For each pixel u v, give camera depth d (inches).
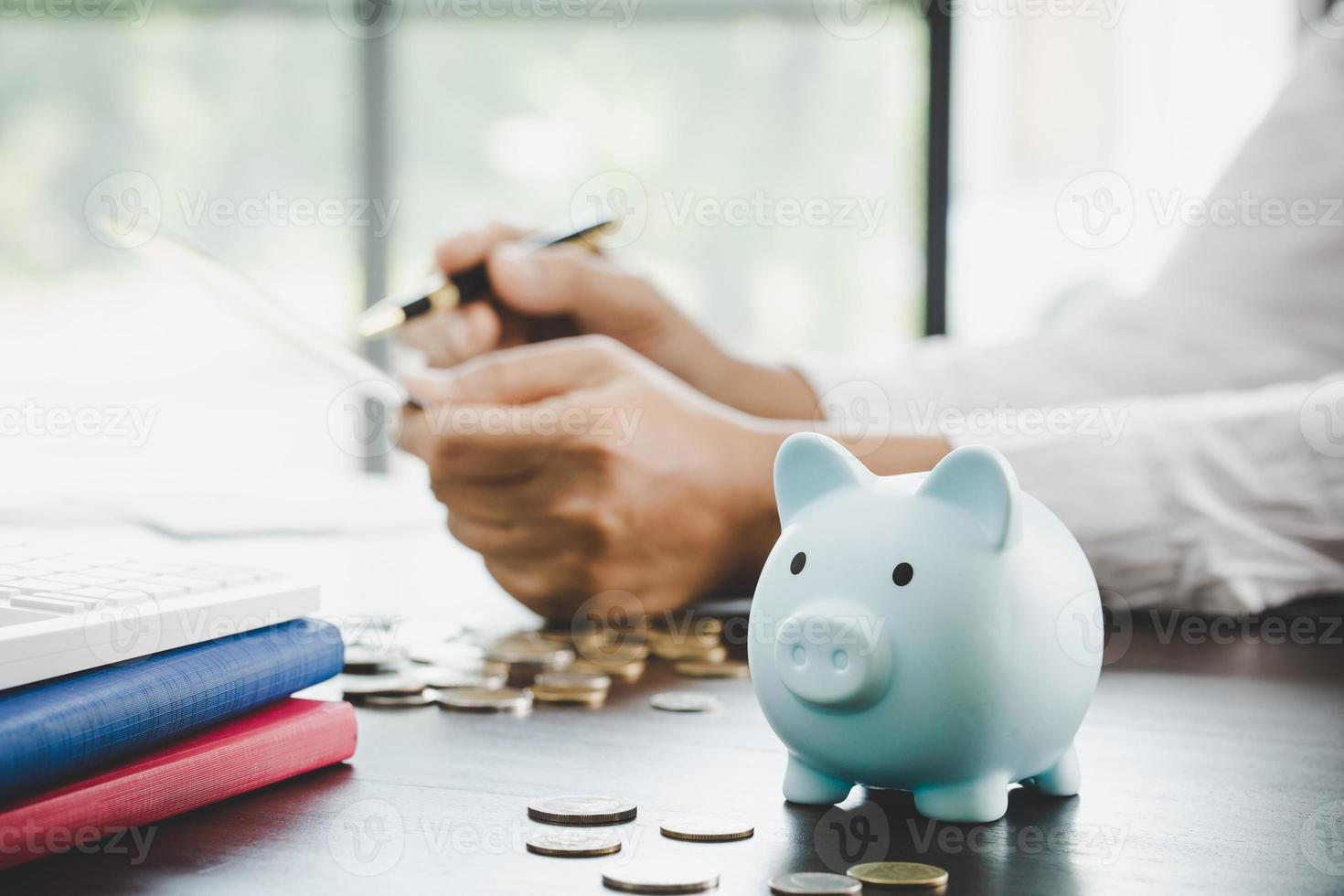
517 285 39.6
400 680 22.7
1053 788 16.1
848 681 14.6
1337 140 43.5
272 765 15.6
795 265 120.1
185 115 123.3
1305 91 44.9
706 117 121.4
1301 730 20.2
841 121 118.8
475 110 124.8
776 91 119.9
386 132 125.1
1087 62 103.6
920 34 116.0
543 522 28.6
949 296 116.9
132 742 13.8
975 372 44.9
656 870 12.4
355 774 16.6
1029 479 31.6
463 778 16.5
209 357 116.8
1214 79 96.7
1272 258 43.3
